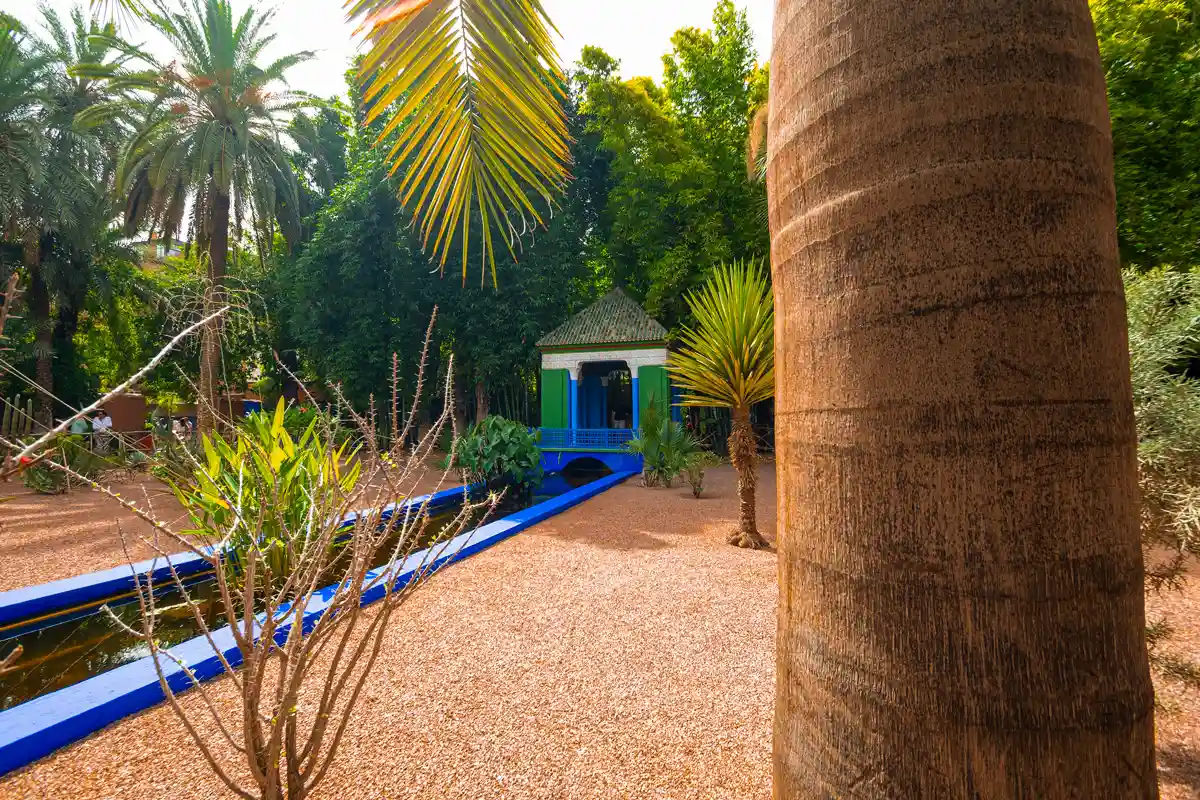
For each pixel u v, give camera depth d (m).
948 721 0.81
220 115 15.03
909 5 0.92
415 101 2.20
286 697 1.69
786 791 1.03
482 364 18.44
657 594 4.57
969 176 0.85
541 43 2.10
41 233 18.17
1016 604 0.80
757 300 5.92
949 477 0.83
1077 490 0.81
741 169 17.23
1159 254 8.93
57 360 21.16
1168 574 2.41
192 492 4.21
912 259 0.88
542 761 2.37
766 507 8.62
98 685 2.84
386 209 18.02
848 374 0.94
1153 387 2.33
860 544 0.91
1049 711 0.78
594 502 9.39
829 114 0.99
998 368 0.82
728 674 3.17
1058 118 0.86
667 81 20.70
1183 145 9.05
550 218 19.27
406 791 2.18
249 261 21.73
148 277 22.69
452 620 3.99
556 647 3.54
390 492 1.99
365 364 18.22
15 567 5.66
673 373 6.63
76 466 9.27
